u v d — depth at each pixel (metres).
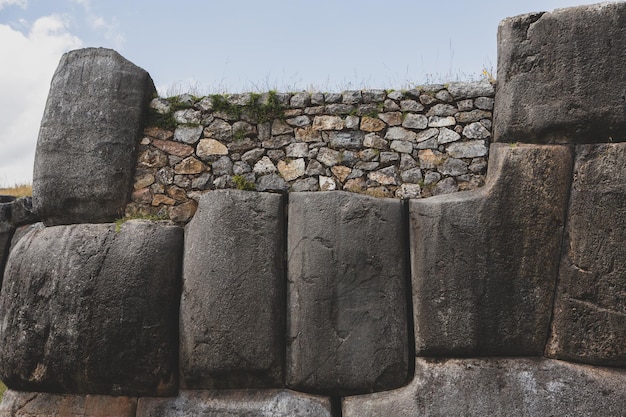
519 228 3.22
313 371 3.26
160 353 3.38
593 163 3.20
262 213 3.43
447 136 3.52
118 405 3.43
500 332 3.18
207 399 3.38
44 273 3.49
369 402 3.23
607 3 3.25
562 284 3.18
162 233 3.50
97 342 3.36
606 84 3.19
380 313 3.27
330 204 3.37
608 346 3.09
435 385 3.16
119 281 3.40
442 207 3.28
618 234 3.11
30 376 3.45
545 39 3.31
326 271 3.30
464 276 3.21
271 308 3.34
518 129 3.32
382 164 3.54
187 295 3.43
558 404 3.06
